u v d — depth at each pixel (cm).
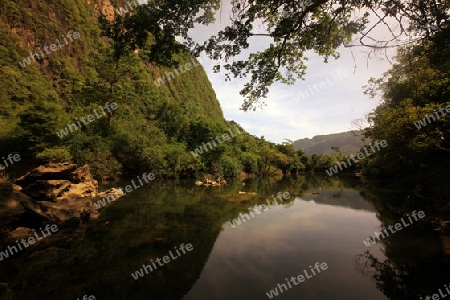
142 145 3984
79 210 1387
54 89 6228
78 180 2005
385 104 2242
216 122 5725
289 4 747
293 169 9081
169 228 1204
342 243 1015
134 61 3659
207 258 842
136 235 1081
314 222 1385
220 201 2059
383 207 1825
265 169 7512
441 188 1427
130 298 591
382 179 4356
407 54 736
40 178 1727
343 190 3008
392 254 880
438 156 1549
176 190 2789
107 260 815
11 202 1070
